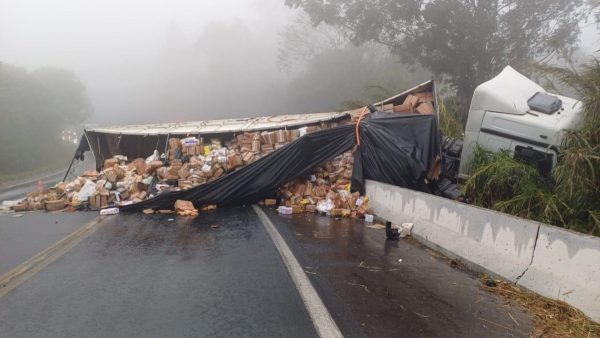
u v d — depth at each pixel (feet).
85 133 55.77
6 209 41.55
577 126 28.43
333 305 15.15
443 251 22.72
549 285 15.67
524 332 13.33
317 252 22.71
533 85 35.04
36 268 19.97
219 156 43.55
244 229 29.01
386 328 13.32
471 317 14.37
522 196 26.76
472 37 74.38
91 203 40.04
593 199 24.44
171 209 37.50
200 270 19.34
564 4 73.10
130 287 17.07
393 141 38.24
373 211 34.73
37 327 13.41
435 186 37.68
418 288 17.22
